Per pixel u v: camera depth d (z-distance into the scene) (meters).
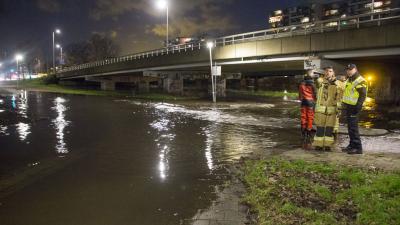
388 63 30.50
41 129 17.30
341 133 14.27
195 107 30.03
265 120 20.48
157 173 9.25
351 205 6.15
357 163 8.84
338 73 26.77
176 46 45.19
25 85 79.56
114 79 68.62
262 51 31.47
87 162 10.56
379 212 5.60
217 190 7.79
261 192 7.16
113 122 19.89
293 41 28.27
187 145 12.98
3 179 9.02
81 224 6.20
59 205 7.11
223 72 50.16
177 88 55.62
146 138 14.57
